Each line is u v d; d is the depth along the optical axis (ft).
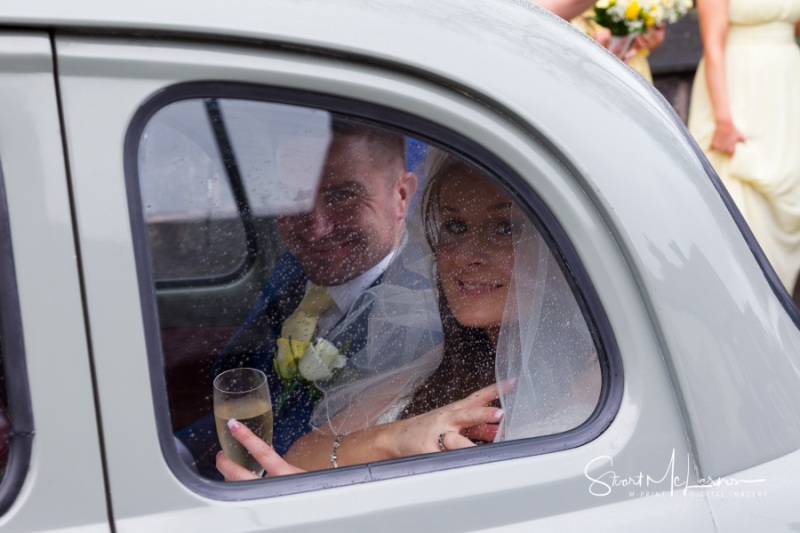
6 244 3.52
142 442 3.67
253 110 3.85
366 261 4.17
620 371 4.30
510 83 4.18
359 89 3.93
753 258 4.74
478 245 4.29
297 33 3.83
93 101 3.60
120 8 3.63
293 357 4.12
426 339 4.39
